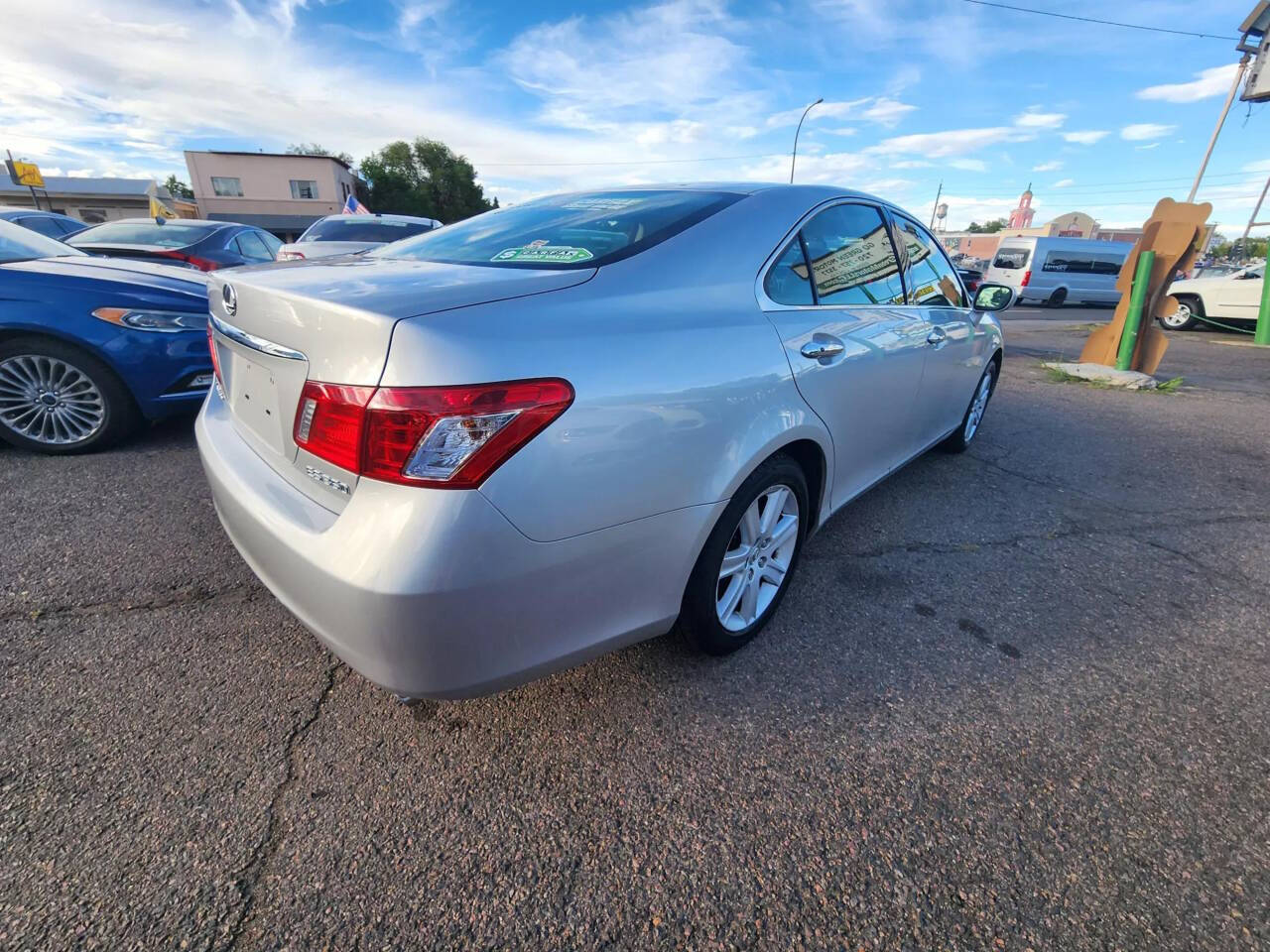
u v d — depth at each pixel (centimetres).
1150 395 654
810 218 227
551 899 135
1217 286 1298
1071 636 232
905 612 243
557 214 219
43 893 131
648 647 214
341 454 132
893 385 267
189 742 169
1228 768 176
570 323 146
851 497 267
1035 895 139
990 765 173
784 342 195
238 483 165
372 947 125
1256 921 136
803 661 211
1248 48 1127
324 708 182
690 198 216
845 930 131
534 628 142
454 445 125
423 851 144
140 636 208
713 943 128
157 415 360
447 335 127
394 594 124
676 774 166
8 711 175
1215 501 368
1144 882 144
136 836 144
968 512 337
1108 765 175
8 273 322
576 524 141
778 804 159
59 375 339
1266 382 755
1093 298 2200
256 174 4319
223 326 183
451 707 185
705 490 169
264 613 221
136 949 122
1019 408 582
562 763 168
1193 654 225
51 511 285
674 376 158
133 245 628
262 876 137
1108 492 374
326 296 140
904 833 153
